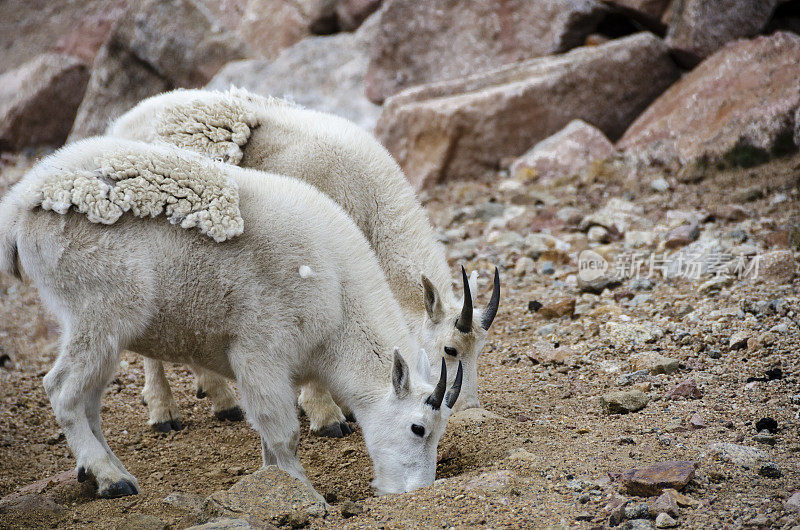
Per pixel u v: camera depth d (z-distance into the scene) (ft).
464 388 68.18
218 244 57.52
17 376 88.74
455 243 117.29
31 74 201.36
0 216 58.75
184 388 84.69
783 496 48.80
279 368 58.59
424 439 57.06
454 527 48.37
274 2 189.37
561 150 135.85
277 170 74.64
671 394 67.36
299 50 177.06
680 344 78.43
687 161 126.21
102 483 57.82
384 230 74.74
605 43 149.38
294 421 59.41
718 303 85.92
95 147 58.90
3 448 72.13
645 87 145.89
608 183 128.47
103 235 56.49
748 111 125.18
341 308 60.44
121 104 184.24
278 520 50.72
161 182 57.16
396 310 62.85
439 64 158.30
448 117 137.69
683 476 50.24
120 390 84.58
